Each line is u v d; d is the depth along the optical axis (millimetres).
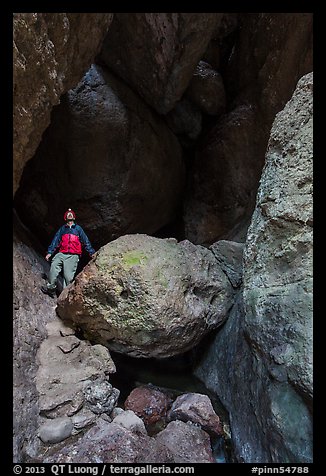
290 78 6438
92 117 7379
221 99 8383
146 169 7961
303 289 2504
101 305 3475
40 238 7508
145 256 3477
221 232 8008
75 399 3029
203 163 8594
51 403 2908
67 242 4809
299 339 2352
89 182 7445
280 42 6543
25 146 4082
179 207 9359
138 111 8039
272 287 2809
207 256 4219
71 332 3791
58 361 3363
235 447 3047
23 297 3764
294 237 2756
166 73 7105
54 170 7371
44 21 3465
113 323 3408
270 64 6887
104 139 7449
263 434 2617
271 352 2559
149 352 3529
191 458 2771
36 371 3148
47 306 4188
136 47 7023
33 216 7332
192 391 4020
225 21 8227
